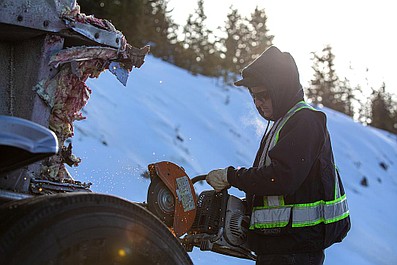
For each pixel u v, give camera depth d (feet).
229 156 48.16
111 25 10.73
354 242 44.06
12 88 9.82
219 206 11.75
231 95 65.87
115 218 8.01
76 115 10.57
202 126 51.72
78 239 7.59
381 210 58.39
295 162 10.99
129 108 43.65
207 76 75.10
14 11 9.20
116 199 8.19
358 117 115.85
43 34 9.71
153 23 78.07
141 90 51.83
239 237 11.76
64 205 7.63
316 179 11.44
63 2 9.84
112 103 42.47
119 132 37.60
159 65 67.51
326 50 111.65
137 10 63.46
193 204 11.53
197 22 82.02
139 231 8.24
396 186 70.28
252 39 87.04
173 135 43.88
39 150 7.38
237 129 55.62
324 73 111.86
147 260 8.31
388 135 100.53
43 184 9.64
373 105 118.21
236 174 11.49
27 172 9.44
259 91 11.89
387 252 45.27
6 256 7.07
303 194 11.38
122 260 8.05
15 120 7.34
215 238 11.54
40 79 9.73
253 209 11.71
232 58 84.12
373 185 66.69
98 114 38.14
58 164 10.24
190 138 45.73
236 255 12.54
